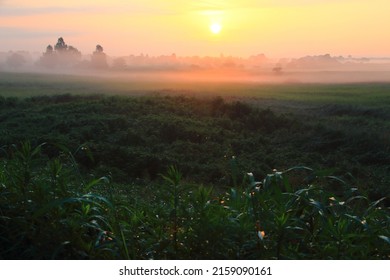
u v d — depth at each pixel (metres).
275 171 3.93
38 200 3.94
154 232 3.96
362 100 67.19
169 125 31.08
